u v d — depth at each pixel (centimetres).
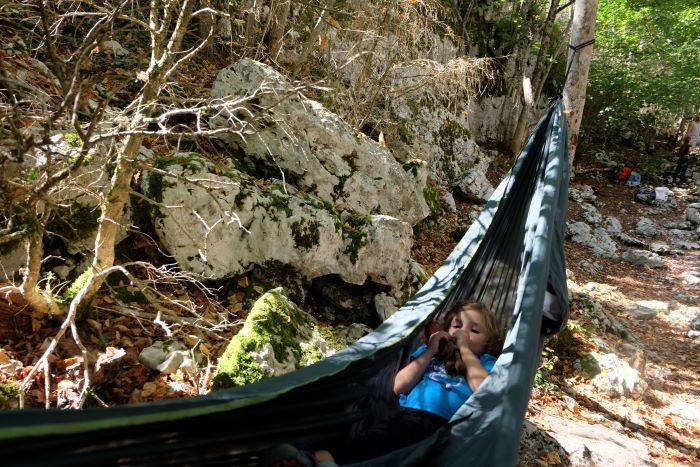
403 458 201
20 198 283
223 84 547
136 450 155
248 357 341
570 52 549
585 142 1529
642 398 600
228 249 441
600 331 718
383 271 506
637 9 1467
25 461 135
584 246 1076
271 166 546
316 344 387
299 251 465
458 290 338
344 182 573
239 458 183
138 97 318
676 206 1341
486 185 988
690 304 892
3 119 250
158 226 419
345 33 738
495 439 196
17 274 350
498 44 1338
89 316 352
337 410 221
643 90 1412
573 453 417
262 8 757
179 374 347
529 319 253
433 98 987
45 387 281
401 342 261
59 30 524
